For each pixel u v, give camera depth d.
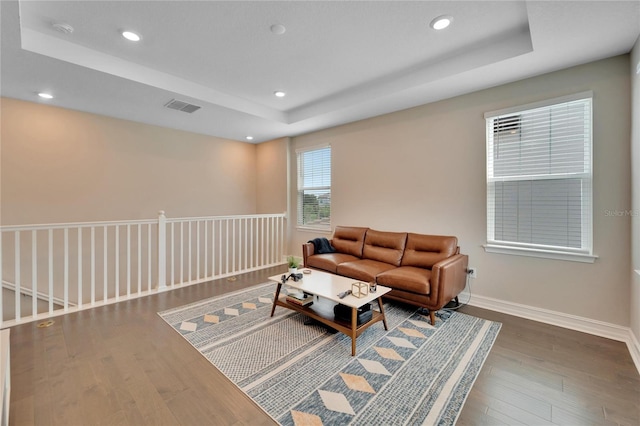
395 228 4.11
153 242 4.78
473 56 2.78
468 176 3.41
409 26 2.38
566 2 1.85
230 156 5.83
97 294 4.20
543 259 2.92
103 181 4.23
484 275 3.31
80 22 2.31
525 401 1.76
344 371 2.06
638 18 1.98
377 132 4.28
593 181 2.64
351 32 2.46
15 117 3.54
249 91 3.76
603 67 2.58
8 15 1.97
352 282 2.88
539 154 2.96
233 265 4.72
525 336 2.59
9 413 1.63
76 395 1.79
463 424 1.58
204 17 2.26
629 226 2.49
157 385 1.90
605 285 2.61
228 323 2.85
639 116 2.15
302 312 2.75
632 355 2.26
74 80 2.99
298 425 1.57
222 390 1.85
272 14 2.22
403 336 2.59
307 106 4.34
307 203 5.48
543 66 2.72
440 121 3.63
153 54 2.82
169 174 4.95
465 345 2.43
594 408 1.70
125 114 4.15
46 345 2.40
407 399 1.77
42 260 3.74
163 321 2.89
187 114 4.14
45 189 3.75
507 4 2.11
